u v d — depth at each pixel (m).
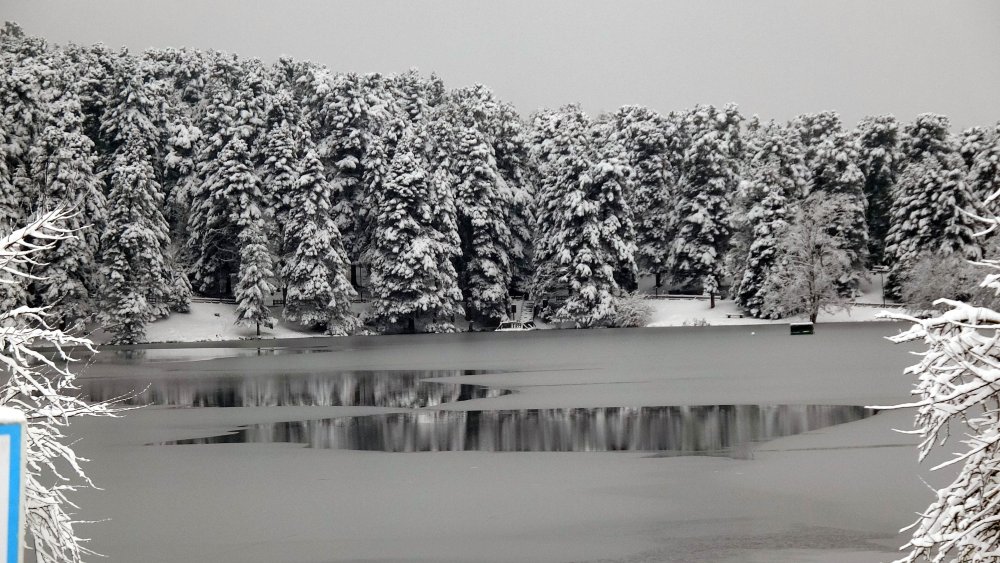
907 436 18.72
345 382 34.16
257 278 70.44
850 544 11.41
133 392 30.84
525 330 78.94
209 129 76.88
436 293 77.25
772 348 46.47
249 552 11.59
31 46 78.88
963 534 5.46
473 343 60.03
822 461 16.47
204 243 74.19
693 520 12.70
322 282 72.06
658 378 32.41
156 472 16.73
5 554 2.83
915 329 5.68
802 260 72.94
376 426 22.20
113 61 79.56
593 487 14.88
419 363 43.41
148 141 76.06
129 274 65.50
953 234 70.81
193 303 73.50
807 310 72.75
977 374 5.39
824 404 24.02
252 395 29.86
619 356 43.94
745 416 22.25
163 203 78.00
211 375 37.91
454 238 79.94
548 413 23.78
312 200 74.31
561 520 12.85
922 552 5.90
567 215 79.62
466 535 12.20
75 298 63.59
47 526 6.44
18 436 2.86
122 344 64.44
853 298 79.38
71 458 6.64
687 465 16.45
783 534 11.90
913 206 73.75
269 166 76.69
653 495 14.23
